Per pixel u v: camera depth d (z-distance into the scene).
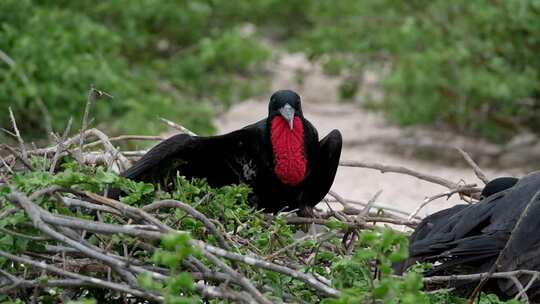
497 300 8.23
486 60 18.08
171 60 20.19
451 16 18.66
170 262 7.16
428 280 8.29
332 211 10.09
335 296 7.58
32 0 18.64
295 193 10.16
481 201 9.02
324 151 10.14
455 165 17.22
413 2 19.52
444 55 17.77
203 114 17.34
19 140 9.42
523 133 18.50
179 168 9.77
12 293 8.12
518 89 17.34
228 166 9.97
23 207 7.57
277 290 7.94
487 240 8.58
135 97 16.89
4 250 7.83
